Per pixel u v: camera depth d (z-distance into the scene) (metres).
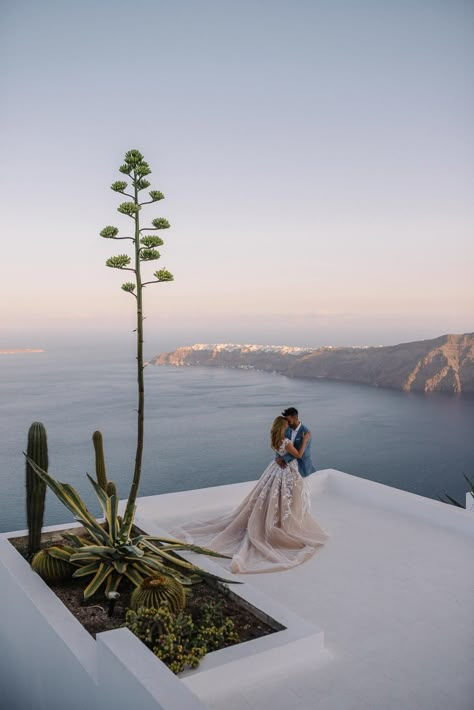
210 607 2.95
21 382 132.62
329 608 3.59
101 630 2.80
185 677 2.49
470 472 54.84
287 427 4.86
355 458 59.47
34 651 2.99
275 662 2.75
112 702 2.12
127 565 3.38
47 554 3.35
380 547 4.67
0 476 41.62
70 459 54.47
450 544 4.76
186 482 48.34
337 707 2.54
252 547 4.54
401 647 3.10
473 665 2.94
